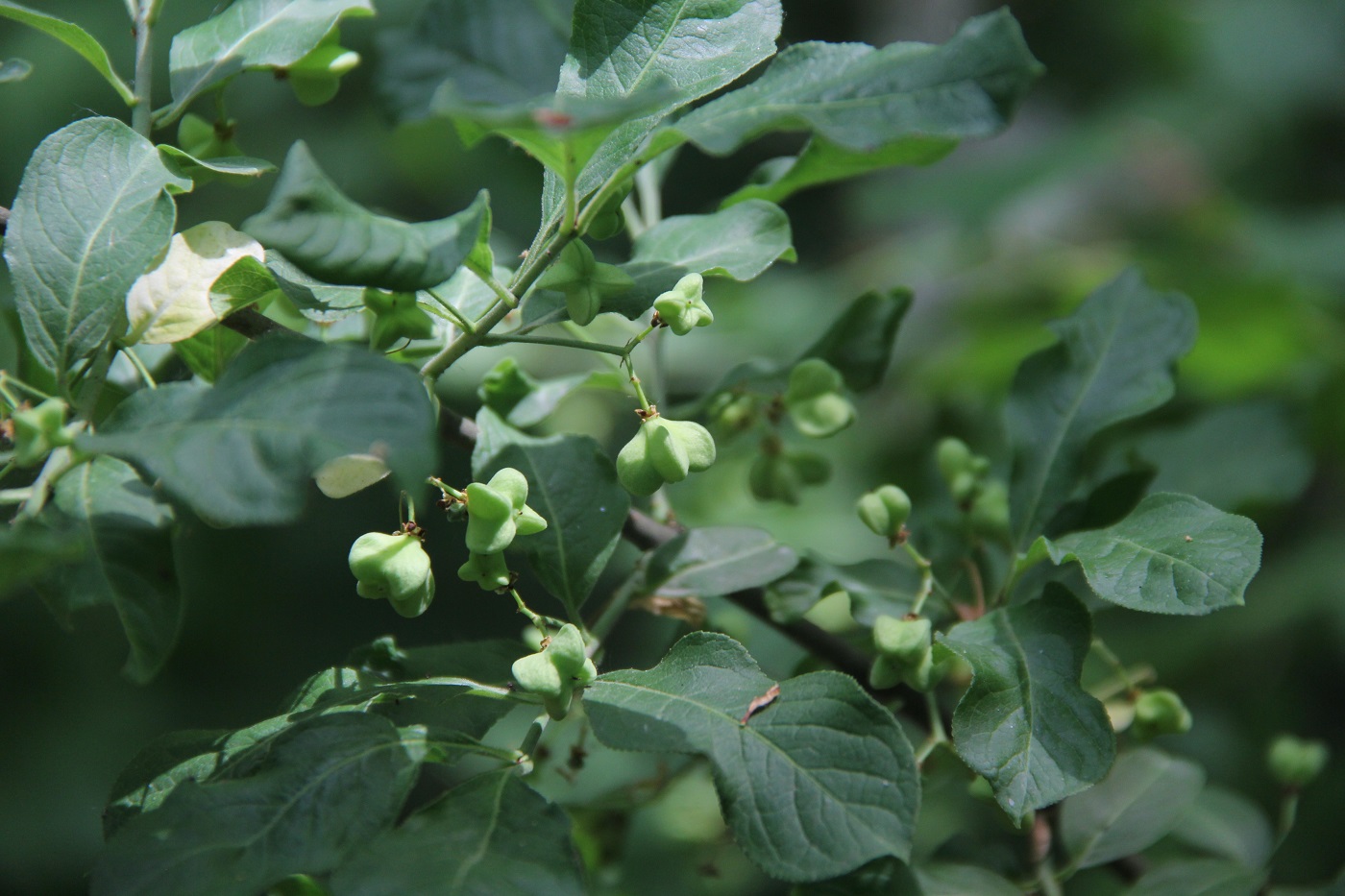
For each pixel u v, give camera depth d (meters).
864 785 0.39
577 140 0.39
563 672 0.41
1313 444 0.69
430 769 0.51
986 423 0.73
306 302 0.42
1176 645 0.74
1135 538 0.42
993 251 0.85
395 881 0.38
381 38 0.49
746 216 0.43
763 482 0.48
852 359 0.48
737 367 0.48
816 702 0.40
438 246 0.39
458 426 0.44
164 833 0.38
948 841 0.46
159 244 0.41
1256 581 0.79
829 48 0.40
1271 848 0.50
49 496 0.40
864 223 0.93
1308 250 0.85
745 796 0.39
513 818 0.39
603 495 0.44
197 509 0.37
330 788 0.39
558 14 0.49
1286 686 0.77
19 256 0.40
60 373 0.41
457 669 0.43
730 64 0.41
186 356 0.44
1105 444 0.61
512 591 0.41
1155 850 0.51
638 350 0.49
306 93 0.45
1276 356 0.71
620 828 0.49
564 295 0.42
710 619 0.48
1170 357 0.46
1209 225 0.89
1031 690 0.41
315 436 0.37
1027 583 0.45
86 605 0.40
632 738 0.40
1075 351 0.46
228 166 0.42
